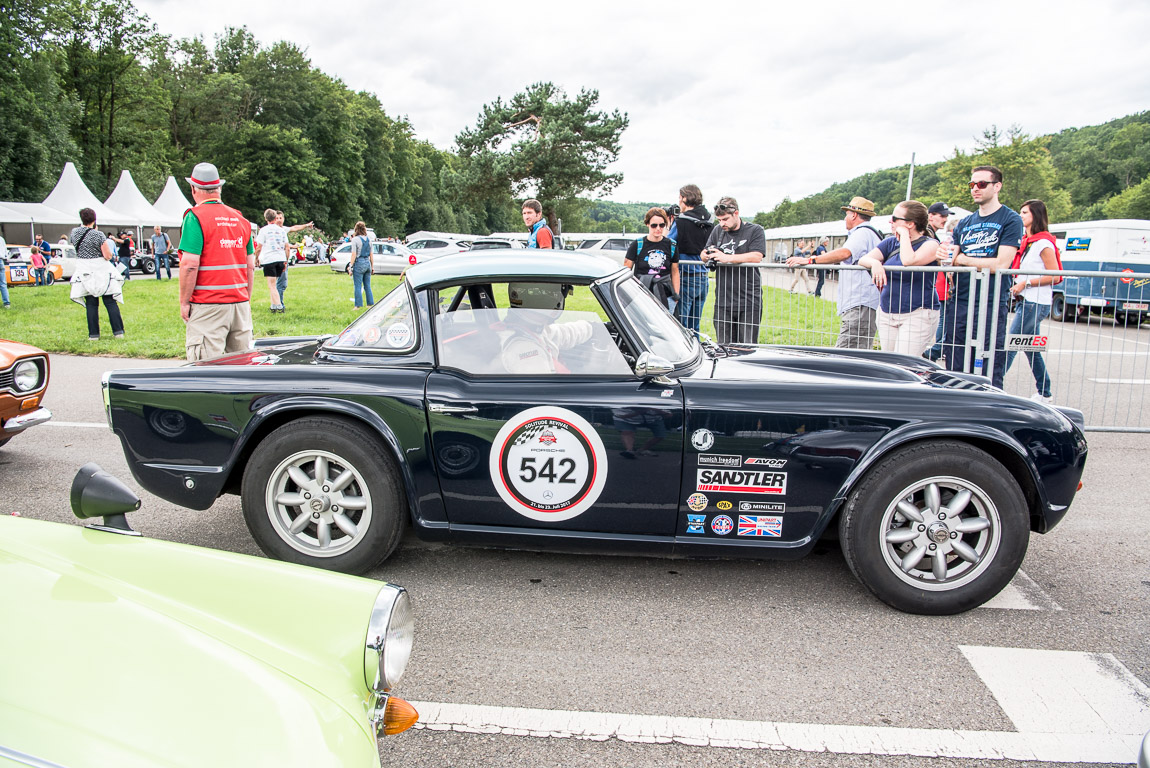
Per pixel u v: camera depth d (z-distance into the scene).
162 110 52.44
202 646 1.48
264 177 55.06
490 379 3.04
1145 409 6.97
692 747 2.18
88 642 1.41
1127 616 3.02
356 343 3.27
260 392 3.08
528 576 3.30
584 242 26.03
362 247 13.08
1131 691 2.48
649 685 2.48
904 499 2.91
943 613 2.97
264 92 58.12
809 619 2.96
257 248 18.05
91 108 48.69
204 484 3.15
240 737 1.27
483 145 42.31
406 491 3.06
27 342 9.03
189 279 5.29
